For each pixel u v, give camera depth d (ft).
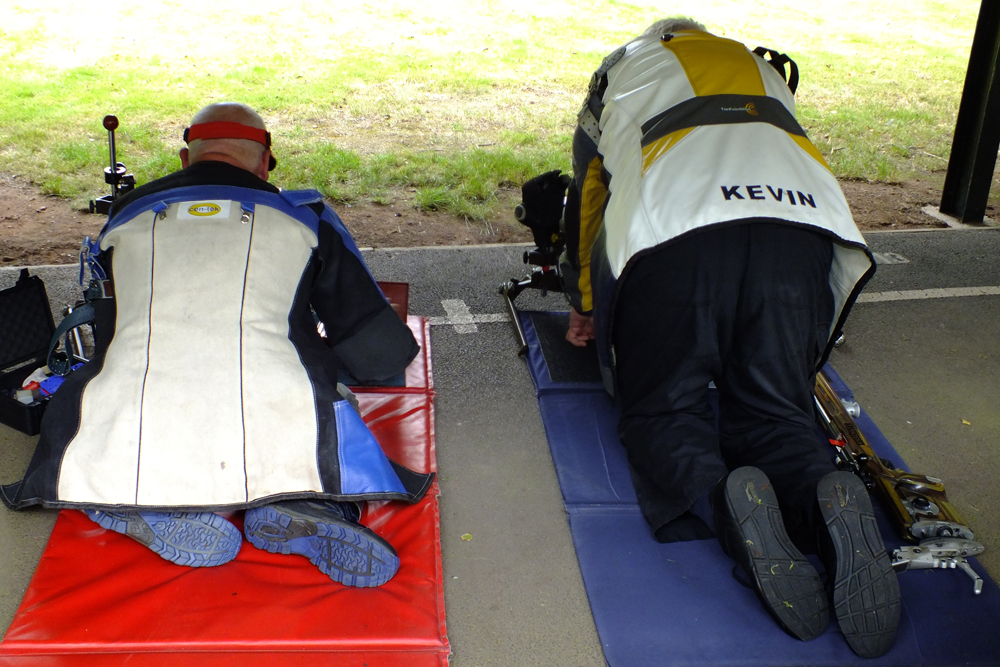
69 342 8.83
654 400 7.84
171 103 22.44
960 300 12.42
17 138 19.24
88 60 26.53
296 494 6.55
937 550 6.97
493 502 7.99
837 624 6.63
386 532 7.32
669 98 7.92
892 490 7.66
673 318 7.42
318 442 6.77
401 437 8.65
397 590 6.70
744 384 7.69
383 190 16.71
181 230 7.00
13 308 8.64
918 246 14.35
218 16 33.30
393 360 8.53
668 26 9.16
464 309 11.68
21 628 6.17
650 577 7.09
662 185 7.30
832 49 33.12
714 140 7.51
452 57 28.84
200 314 6.74
